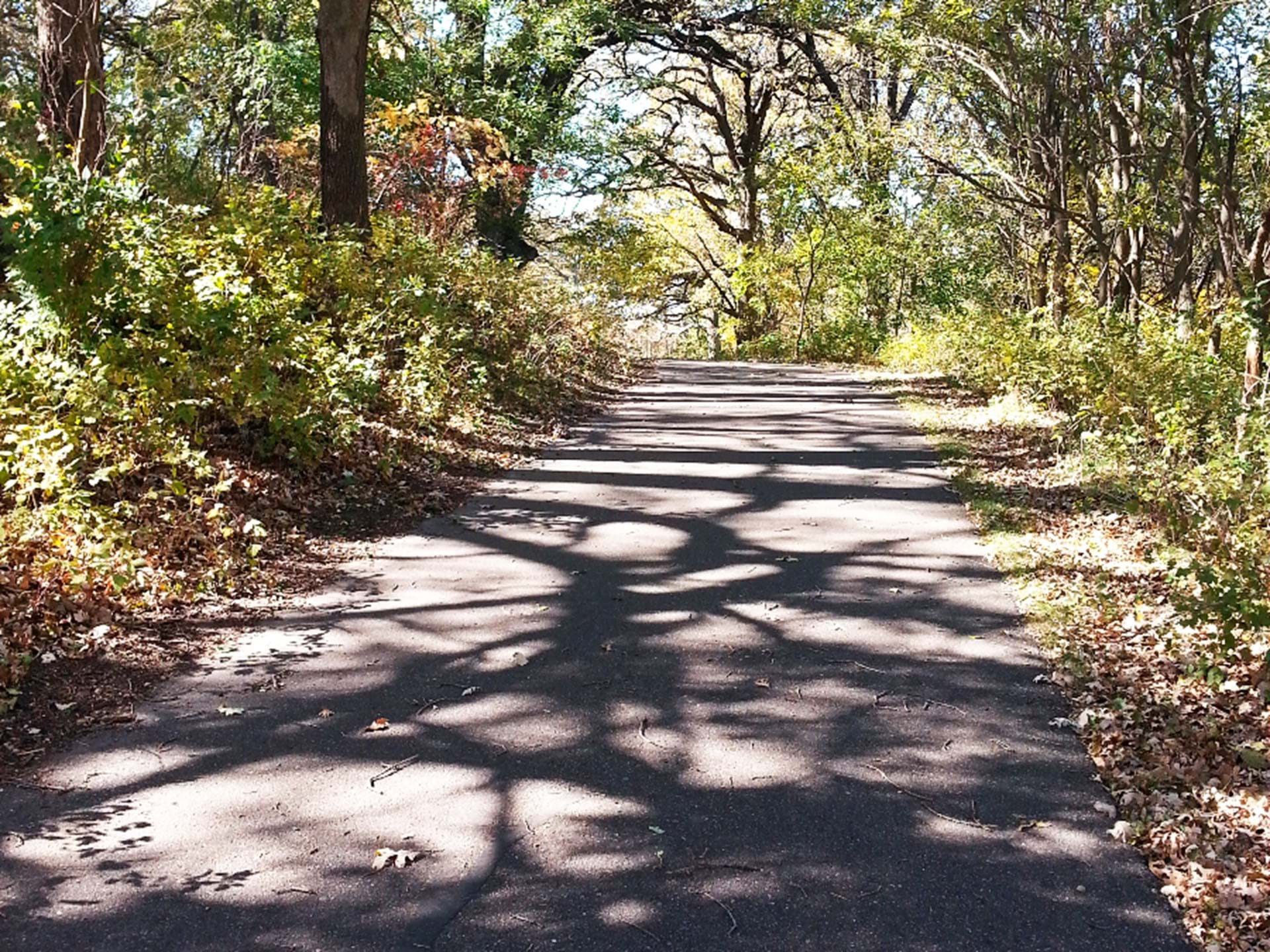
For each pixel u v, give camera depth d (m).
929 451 12.82
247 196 13.73
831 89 37.03
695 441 13.42
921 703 5.52
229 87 21.69
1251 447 9.36
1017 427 14.20
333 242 13.12
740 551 8.26
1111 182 21.28
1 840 4.07
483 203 24.84
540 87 31.05
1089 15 18.03
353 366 9.95
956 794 4.60
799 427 14.81
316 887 3.83
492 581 7.40
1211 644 5.80
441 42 28.14
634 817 4.35
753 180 40.81
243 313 8.82
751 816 4.38
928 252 33.34
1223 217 18.02
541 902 3.77
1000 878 3.98
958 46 19.67
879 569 7.86
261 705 5.32
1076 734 5.23
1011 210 23.64
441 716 5.26
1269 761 4.91
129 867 3.91
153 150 14.23
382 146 21.12
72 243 8.09
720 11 35.72
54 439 7.04
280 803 4.39
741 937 3.60
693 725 5.21
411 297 12.94
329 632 6.36
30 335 7.89
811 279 37.78
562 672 5.84
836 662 6.05
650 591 7.25
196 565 7.07
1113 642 6.41
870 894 3.86
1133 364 13.13
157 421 7.78
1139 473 9.66
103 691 5.38
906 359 26.16
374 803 4.41
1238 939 3.65
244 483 8.34
